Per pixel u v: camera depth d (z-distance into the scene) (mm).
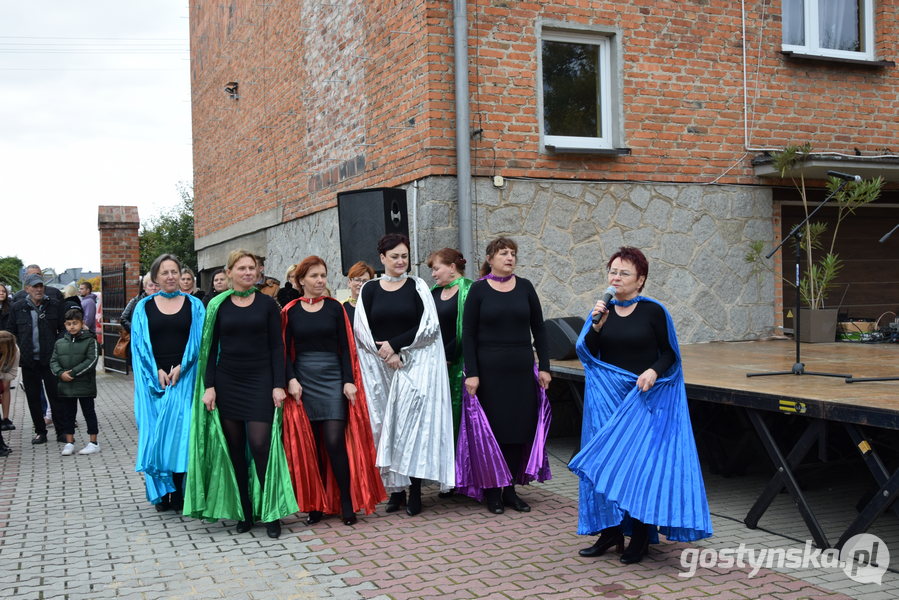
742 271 9117
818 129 9367
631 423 4207
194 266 27281
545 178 8250
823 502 5820
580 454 4293
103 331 16250
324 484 5520
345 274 7754
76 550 4879
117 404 11617
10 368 8688
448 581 4188
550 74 8469
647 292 8656
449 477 5496
